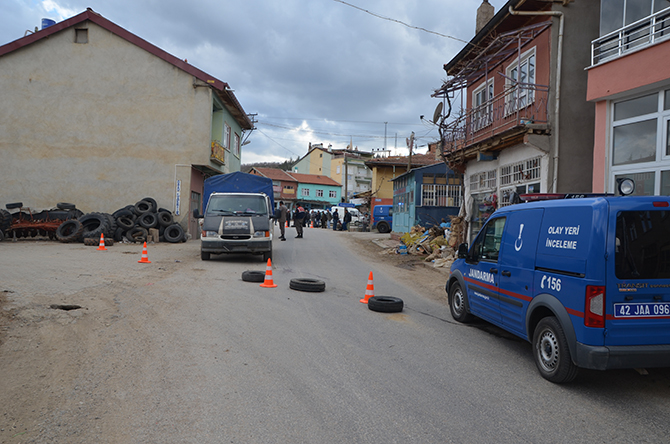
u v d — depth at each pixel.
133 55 21.39
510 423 3.71
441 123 15.96
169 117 21.45
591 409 4.07
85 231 17.91
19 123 21.06
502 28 12.98
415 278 12.45
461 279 7.30
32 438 3.22
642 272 4.26
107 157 21.34
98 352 5.08
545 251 4.98
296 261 15.00
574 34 11.22
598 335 4.19
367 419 3.68
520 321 5.41
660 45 7.90
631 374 5.06
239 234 13.51
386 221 34.12
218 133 24.19
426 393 4.29
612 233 4.25
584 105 11.17
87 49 21.31
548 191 10.98
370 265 14.95
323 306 8.07
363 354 5.42
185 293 8.49
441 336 6.47
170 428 3.43
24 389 4.05
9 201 20.97
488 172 14.56
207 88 21.53
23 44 20.92
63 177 21.19
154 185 21.44
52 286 8.28
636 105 8.60
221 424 3.51
